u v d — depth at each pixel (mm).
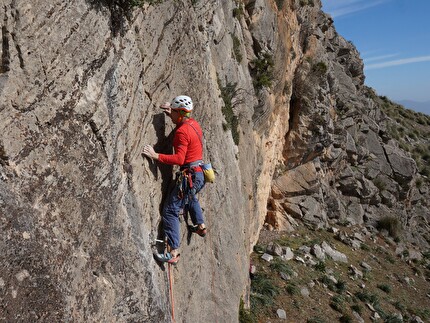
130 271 4152
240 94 10375
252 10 12461
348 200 24312
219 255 7543
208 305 6824
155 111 5238
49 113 3367
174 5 5809
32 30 3188
